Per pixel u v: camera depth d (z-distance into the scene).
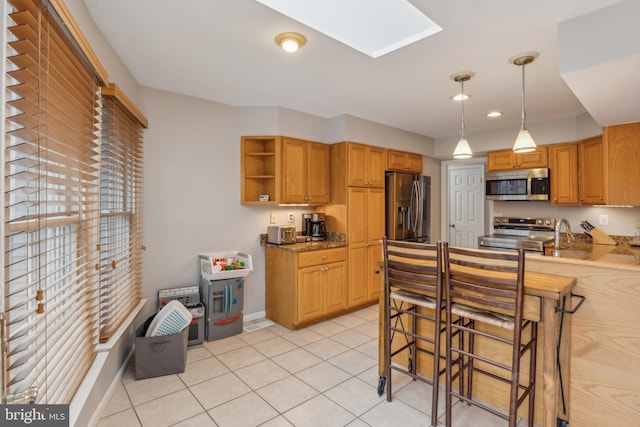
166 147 3.12
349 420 1.98
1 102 0.99
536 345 1.82
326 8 1.99
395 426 1.93
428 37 2.04
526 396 1.80
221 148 3.46
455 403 2.17
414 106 3.49
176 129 3.17
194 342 3.00
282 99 3.30
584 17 1.77
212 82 2.87
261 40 2.12
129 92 2.64
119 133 2.28
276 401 2.17
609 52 1.68
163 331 2.50
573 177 3.87
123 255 2.47
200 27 1.97
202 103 3.33
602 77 1.89
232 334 3.26
